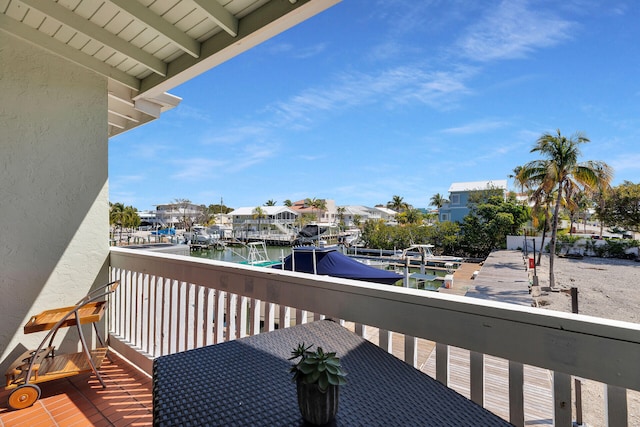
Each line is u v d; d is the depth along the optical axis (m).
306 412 0.69
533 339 0.89
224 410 0.74
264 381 0.87
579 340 0.83
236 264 1.79
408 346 1.14
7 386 1.91
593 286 11.68
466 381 3.09
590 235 22.22
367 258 21.53
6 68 2.22
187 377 0.89
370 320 1.21
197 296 1.93
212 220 56.50
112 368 2.38
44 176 2.36
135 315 2.48
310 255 9.50
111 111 3.27
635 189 18.64
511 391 0.95
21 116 2.27
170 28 2.04
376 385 0.86
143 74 2.76
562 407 0.87
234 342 1.12
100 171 2.63
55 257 2.41
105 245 2.66
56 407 1.91
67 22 1.97
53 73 2.41
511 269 16.42
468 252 25.89
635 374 0.76
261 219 53.47
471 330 0.99
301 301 1.43
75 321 2.07
